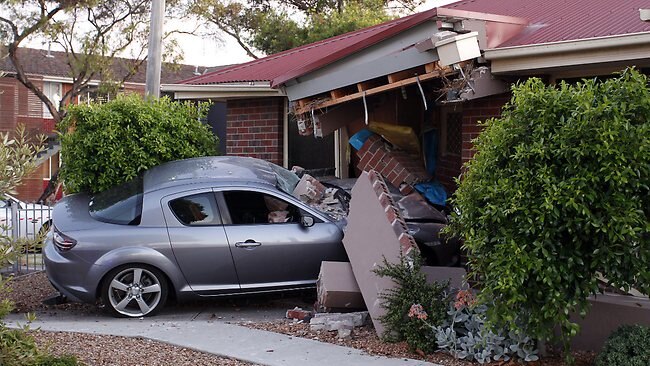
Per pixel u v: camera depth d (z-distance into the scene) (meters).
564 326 6.15
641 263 5.83
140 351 7.18
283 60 14.18
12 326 8.27
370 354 6.96
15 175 5.57
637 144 5.72
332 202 9.79
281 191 9.16
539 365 6.48
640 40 7.38
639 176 5.73
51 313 9.19
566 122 5.89
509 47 8.21
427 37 8.55
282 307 9.42
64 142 10.46
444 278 8.12
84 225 8.80
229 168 9.72
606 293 7.55
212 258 8.78
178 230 8.78
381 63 8.97
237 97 13.22
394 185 10.52
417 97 11.50
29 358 5.62
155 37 12.99
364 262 7.92
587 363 6.58
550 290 5.87
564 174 5.85
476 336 6.74
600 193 5.79
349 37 14.41
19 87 33.19
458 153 11.24
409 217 9.53
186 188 9.01
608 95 5.90
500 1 12.33
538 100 6.02
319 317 7.98
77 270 8.62
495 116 9.03
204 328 8.11
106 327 8.23
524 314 6.15
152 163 10.45
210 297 8.87
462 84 8.41
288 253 8.93
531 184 5.89
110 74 29.28
